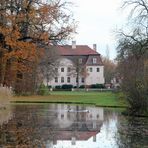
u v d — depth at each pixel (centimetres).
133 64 4456
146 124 3203
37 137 2356
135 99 4103
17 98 8038
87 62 15912
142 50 6150
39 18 4134
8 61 4516
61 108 5478
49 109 5225
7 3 4025
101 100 7362
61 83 15538
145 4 6244
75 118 3828
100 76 16000
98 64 15975
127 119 3691
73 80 15588
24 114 4241
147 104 4022
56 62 10400
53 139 2289
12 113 4362
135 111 4153
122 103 6225
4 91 4862
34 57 4300
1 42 4138
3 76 4612
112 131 2722
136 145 2070
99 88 14612
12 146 1991
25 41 4225
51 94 9975
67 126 3050
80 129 2844
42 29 4228
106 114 4362
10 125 3038
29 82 7750
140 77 4053
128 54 6244
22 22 4088
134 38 6266
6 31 3956
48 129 2811
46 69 9638
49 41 4344
